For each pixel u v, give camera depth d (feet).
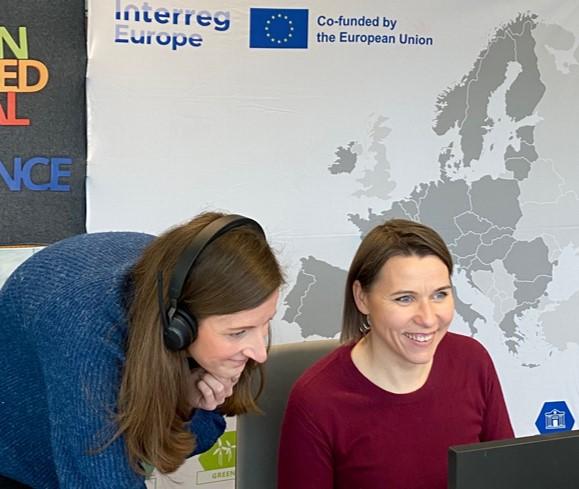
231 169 8.31
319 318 8.75
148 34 7.96
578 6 8.89
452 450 2.70
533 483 2.77
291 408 5.22
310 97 8.40
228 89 8.20
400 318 4.92
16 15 7.68
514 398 9.40
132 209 8.14
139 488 3.54
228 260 3.38
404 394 5.17
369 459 5.12
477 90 8.80
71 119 7.94
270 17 8.20
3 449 4.39
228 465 8.71
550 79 8.97
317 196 8.56
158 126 8.09
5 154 7.82
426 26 8.59
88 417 3.44
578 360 9.48
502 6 8.73
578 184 9.21
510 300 9.24
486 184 8.99
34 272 4.10
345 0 8.34
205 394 3.87
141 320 3.48
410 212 8.83
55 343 3.63
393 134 8.66
